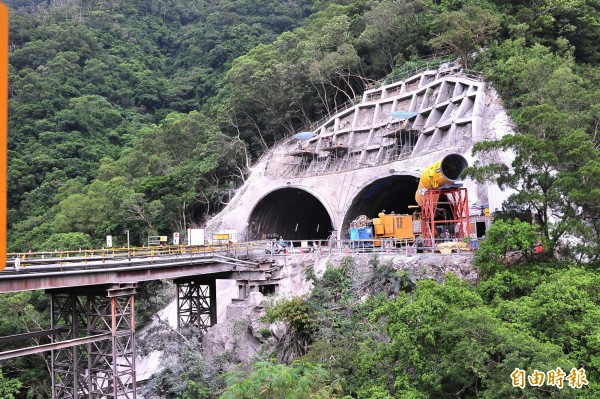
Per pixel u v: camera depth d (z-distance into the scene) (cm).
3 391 4009
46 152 9656
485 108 5300
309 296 3712
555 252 3089
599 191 2700
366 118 6812
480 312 2270
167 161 8162
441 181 3931
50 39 12744
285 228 7669
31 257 5656
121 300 3675
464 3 6775
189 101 12331
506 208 3325
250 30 12925
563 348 2291
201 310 4384
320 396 2397
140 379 4366
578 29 6397
